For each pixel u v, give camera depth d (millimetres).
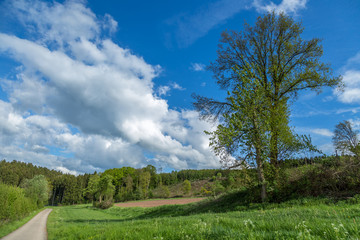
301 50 20781
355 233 3559
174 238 5262
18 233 16047
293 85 20484
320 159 17906
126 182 110750
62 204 129875
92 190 74438
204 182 113812
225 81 22609
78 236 9820
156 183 128625
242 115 17344
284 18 21031
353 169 15117
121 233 7281
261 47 22156
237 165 17578
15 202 24734
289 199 15891
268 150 16672
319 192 15383
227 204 20672
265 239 4016
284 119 17578
